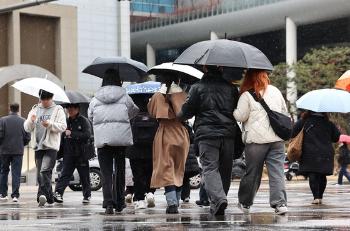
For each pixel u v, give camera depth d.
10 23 86.62
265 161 20.89
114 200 23.05
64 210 25.05
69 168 30.00
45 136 27.89
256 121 20.33
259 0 132.75
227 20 138.12
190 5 145.38
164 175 21.88
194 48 20.52
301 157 27.02
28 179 59.84
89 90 97.19
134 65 24.23
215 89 20.16
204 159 20.16
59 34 90.12
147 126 23.75
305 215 20.56
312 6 125.00
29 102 86.56
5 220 20.19
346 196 34.22
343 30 139.88
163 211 23.41
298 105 26.61
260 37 150.12
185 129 22.20
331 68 100.19
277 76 101.88
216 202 20.03
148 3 146.50
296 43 134.38
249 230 15.97
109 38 99.81
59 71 90.12
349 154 53.38
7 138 33.88
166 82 22.16
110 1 99.75
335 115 81.19
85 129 29.72
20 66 76.38
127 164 28.91
